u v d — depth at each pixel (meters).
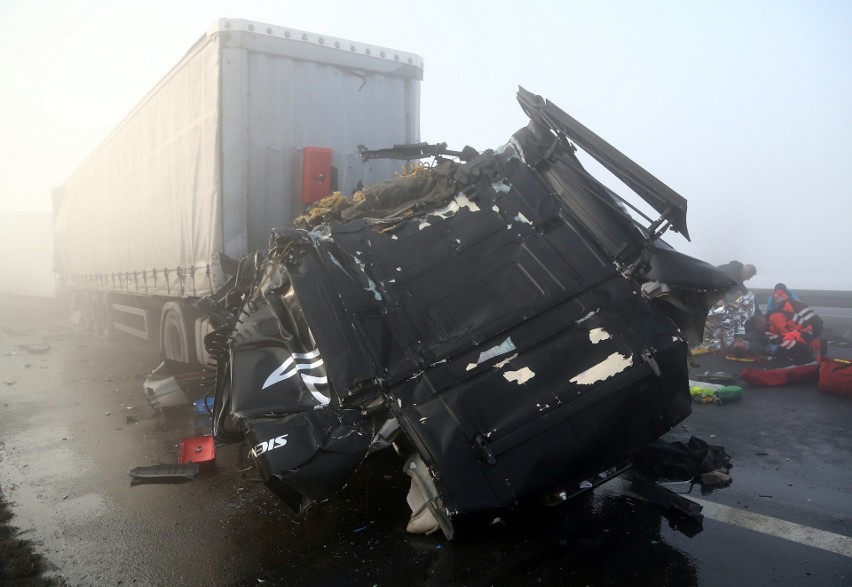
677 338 2.97
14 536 3.48
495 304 3.16
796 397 5.71
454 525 2.68
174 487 4.16
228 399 3.70
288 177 6.34
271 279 3.54
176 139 7.13
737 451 4.28
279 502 3.75
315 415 2.87
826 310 11.62
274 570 2.91
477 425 2.77
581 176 3.43
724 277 3.10
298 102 6.40
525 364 2.93
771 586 2.52
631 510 3.31
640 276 3.14
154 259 8.28
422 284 3.27
